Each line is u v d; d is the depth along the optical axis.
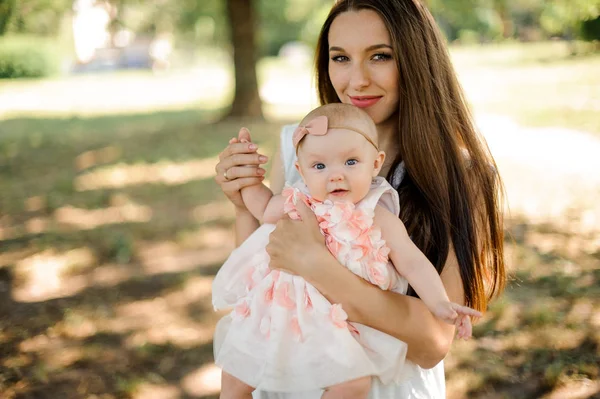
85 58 37.00
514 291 4.63
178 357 3.91
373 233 1.62
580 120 11.25
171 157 9.91
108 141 11.77
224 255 5.61
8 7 5.88
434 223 1.70
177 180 8.42
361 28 1.72
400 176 1.82
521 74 19.72
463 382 3.54
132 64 39.81
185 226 6.39
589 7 8.55
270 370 1.59
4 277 5.09
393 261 1.65
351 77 1.76
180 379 3.68
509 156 8.93
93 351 3.94
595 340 3.88
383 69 1.73
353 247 1.62
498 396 3.42
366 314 1.56
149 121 14.52
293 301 1.62
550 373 3.51
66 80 29.55
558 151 9.09
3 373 3.70
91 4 12.38
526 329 4.07
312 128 1.68
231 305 1.80
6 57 30.00
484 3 15.77
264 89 20.84
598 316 4.18
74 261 5.41
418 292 1.60
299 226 1.63
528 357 3.76
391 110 1.80
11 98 21.30
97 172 9.03
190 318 4.41
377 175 1.87
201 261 5.47
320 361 1.57
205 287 4.92
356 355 1.54
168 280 5.05
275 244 1.64
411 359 1.62
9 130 13.61
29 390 3.53
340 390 1.57
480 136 1.89
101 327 4.28
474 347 3.91
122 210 7.02
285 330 1.61
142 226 6.40
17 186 8.27
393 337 1.58
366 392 1.58
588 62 21.34
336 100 2.03
